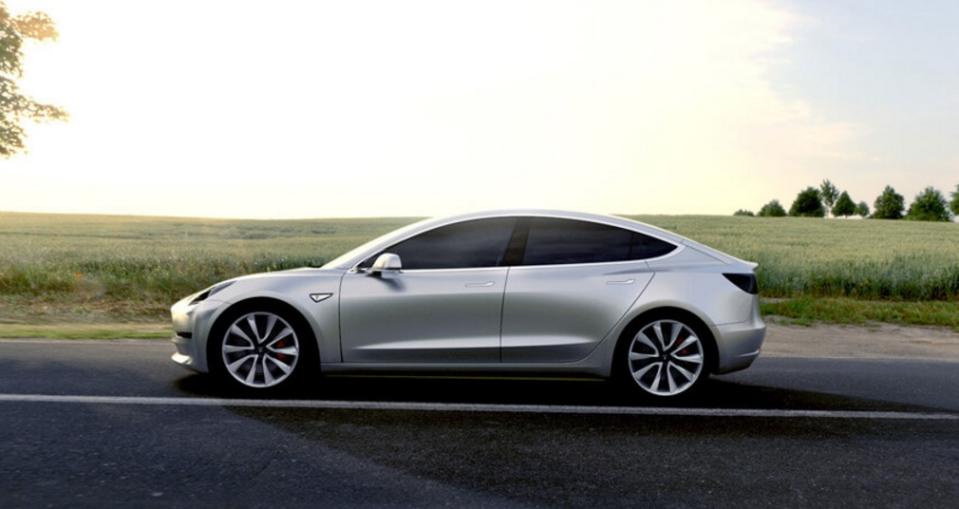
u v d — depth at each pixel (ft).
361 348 18.51
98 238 109.09
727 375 23.88
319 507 11.15
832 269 63.21
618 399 19.27
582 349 18.72
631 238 19.54
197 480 12.20
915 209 333.01
